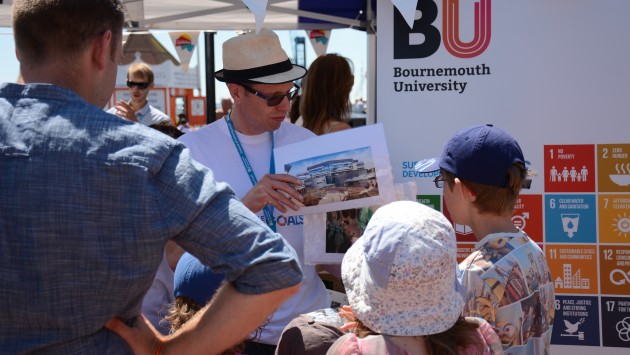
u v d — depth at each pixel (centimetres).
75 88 143
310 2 484
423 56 368
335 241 267
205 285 196
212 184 138
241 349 204
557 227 364
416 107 371
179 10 492
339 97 434
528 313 198
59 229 129
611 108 355
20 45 144
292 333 199
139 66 615
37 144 132
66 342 133
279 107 272
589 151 359
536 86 361
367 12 485
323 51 544
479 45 363
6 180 131
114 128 136
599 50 355
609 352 362
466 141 211
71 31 141
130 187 132
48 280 130
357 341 159
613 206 358
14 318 132
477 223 213
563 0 355
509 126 363
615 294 361
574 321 365
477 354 163
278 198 252
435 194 371
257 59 270
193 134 285
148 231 132
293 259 136
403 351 157
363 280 162
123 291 134
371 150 259
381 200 257
